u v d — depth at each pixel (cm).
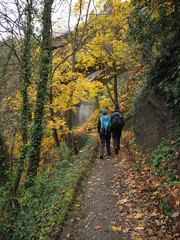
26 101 628
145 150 607
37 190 518
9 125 673
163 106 548
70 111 1084
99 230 346
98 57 1236
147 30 490
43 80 665
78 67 1268
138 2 460
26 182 611
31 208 465
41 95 668
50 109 948
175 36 500
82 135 1520
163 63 552
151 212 351
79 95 995
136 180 493
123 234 325
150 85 628
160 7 431
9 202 473
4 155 507
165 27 477
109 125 757
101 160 739
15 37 568
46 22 641
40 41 640
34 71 645
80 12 948
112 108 1633
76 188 503
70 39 1030
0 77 623
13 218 442
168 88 488
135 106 770
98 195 471
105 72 1365
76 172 597
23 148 611
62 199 448
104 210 404
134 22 493
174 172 383
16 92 711
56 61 1066
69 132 1062
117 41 1077
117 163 679
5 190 484
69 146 1097
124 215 374
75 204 439
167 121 530
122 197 443
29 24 573
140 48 616
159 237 287
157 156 489
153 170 469
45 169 893
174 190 341
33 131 654
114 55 1141
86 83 974
